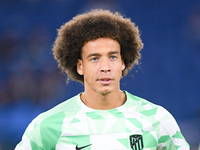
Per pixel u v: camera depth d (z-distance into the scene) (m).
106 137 10.15
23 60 38.16
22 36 39.00
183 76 36.47
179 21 38.34
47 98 36.56
